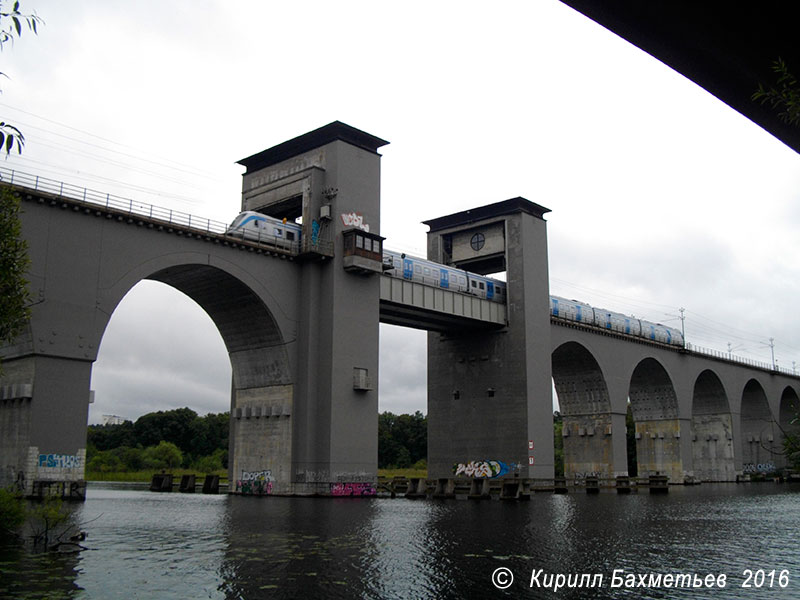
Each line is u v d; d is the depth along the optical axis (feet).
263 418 164.66
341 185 165.27
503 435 211.00
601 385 243.40
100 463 398.01
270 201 176.04
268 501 138.62
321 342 160.56
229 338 169.17
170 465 416.26
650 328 272.72
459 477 218.79
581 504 143.33
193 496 156.25
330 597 47.47
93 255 128.47
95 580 51.11
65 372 122.72
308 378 157.99
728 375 307.17
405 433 488.44
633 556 67.26
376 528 88.02
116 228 132.26
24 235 120.16
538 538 80.02
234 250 150.51
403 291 185.98
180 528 84.84
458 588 51.21
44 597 45.37
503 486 157.69
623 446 244.01
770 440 314.14
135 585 49.73
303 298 162.09
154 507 118.52
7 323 65.67
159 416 470.39
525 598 48.60
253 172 182.91
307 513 109.50
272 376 163.84
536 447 207.21
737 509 132.16
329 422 155.53
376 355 167.84
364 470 160.45
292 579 53.01
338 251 162.81
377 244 167.43
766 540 80.89
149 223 135.85
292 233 164.14
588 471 244.01
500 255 222.89
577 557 66.03
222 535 78.23
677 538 82.23
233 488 168.66
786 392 357.20
